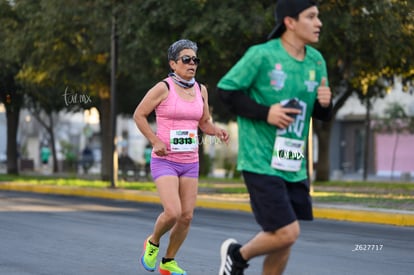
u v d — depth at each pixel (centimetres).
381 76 5384
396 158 10881
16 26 5878
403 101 10100
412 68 4919
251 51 1176
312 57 1203
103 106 6250
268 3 4309
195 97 1616
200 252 2122
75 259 1947
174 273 1655
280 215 1160
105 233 2552
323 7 4150
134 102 6819
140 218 3200
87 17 5181
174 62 1605
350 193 4600
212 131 1662
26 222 2861
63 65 5641
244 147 1186
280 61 1179
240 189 5041
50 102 6612
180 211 1578
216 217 3366
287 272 1798
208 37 4159
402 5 4303
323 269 1848
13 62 6175
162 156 1589
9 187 5572
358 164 11269
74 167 10562
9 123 7350
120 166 6644
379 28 4238
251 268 1820
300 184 1207
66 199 4472
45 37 5438
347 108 10994
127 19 4462
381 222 3203
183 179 1614
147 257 1662
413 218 3109
